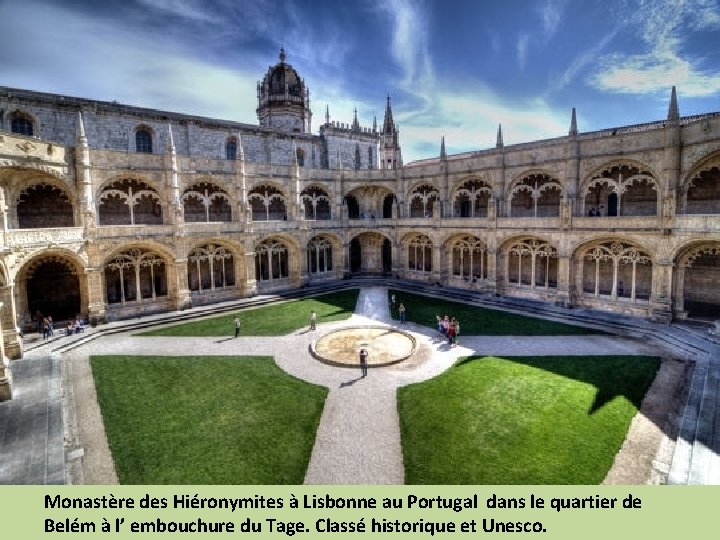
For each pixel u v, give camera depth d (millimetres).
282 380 22297
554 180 40188
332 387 21359
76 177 32125
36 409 19156
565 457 14906
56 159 30578
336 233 51031
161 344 28719
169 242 36406
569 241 35344
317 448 16000
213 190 42969
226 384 21891
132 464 15047
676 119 30062
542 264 40062
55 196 35094
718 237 26875
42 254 30594
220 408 19281
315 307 38812
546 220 36875
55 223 35219
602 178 35094
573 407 18516
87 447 16188
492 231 41281
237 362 25047
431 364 24031
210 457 15453
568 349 26219
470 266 44438
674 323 29734
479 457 15070
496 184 42125
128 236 34062
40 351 26844
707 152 28828
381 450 15805
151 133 42656
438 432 16859
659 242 30156
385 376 22594
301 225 46875
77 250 31281
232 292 41625
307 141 57625
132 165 35156
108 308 34094
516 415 17922
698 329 28078
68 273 36406
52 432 17172
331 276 51906
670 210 29438
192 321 34688
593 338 28422
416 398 19859
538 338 28562
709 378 20844
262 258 46188
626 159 33438
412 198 51844
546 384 20906
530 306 36500
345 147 62656
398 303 39906
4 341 25062
